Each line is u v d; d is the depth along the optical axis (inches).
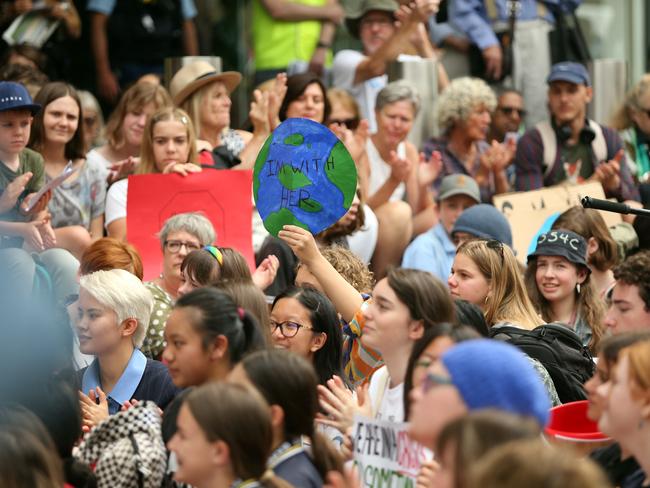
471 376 395.9
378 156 1143.0
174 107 970.7
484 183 1179.3
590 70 1373.0
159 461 554.9
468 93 1193.4
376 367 687.7
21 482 456.1
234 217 920.3
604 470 514.6
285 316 682.8
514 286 756.0
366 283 787.4
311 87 1099.3
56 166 981.2
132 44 1280.8
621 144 1222.3
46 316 585.9
